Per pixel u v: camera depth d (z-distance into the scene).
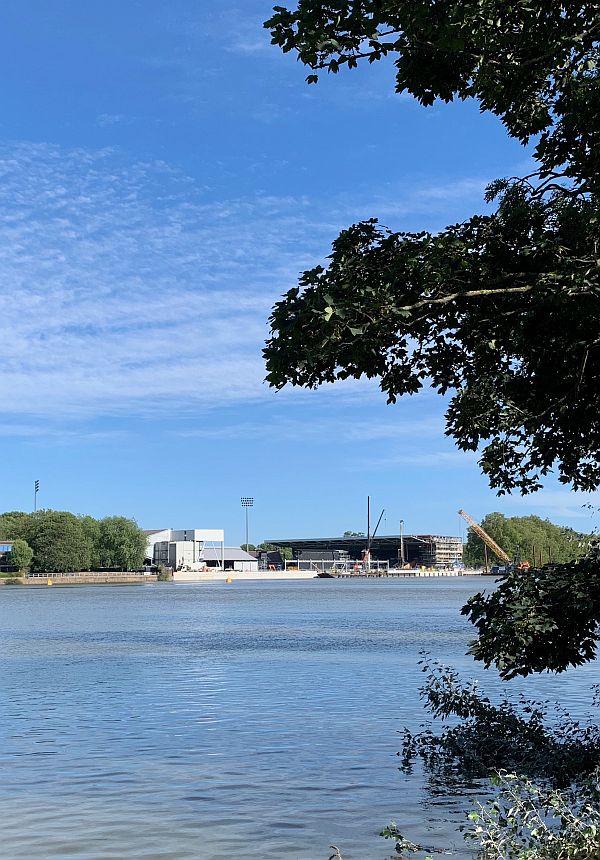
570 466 16.00
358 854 14.03
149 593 190.88
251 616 99.94
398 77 13.59
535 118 14.77
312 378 13.18
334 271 12.75
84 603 140.75
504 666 14.48
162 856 14.05
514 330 14.80
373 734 24.83
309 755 21.95
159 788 18.67
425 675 39.53
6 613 110.88
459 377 15.30
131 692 35.50
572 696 31.66
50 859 13.91
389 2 11.70
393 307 12.52
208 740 24.30
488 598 15.45
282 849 14.35
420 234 13.62
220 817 16.33
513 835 12.92
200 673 42.62
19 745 23.72
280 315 12.50
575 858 11.99
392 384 14.97
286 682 38.12
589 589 14.50
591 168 14.43
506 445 15.46
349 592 193.50
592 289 12.47
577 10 12.86
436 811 16.50
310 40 12.03
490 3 11.52
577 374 14.84
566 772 18.11
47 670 44.88
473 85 13.34
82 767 20.83
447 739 21.55
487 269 13.62
